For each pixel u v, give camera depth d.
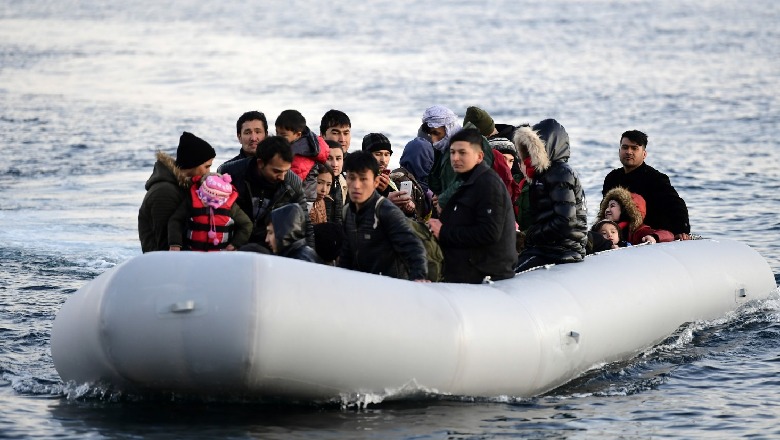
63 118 66.12
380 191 23.67
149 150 54.72
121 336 16.62
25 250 32.56
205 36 138.00
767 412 19.19
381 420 17.52
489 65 101.19
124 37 135.38
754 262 26.55
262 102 76.00
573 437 17.61
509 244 20.27
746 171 49.03
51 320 24.75
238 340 16.31
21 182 45.31
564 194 21.48
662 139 59.31
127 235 35.09
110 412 17.62
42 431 16.97
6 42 125.62
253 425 17.08
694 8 182.25
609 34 137.38
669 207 27.03
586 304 20.72
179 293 16.48
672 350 23.14
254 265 16.69
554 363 19.69
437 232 20.09
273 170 19.78
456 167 19.94
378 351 17.23
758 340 23.89
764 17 162.25
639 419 18.69
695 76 91.12
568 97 78.88
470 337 18.17
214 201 18.95
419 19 166.50
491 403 18.97
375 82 88.19
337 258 19.95
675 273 23.86
